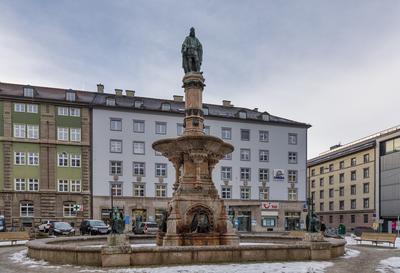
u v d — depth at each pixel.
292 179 72.94
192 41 23.53
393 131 76.62
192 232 20.86
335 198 92.88
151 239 29.30
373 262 18.23
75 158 62.50
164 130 66.88
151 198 64.62
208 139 21.36
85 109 63.50
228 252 16.66
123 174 63.97
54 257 17.33
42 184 60.41
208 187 21.83
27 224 58.97
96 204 62.19
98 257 15.90
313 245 18.23
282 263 16.47
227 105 77.25
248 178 70.38
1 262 17.77
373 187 80.50
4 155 59.16
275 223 70.56
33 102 60.97
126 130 64.88
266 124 72.56
